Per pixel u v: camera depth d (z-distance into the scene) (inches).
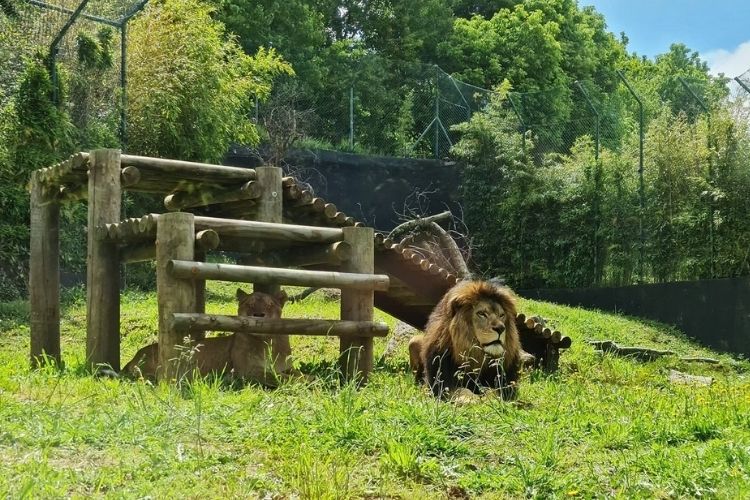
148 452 220.8
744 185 944.9
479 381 338.0
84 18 780.0
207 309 663.8
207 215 462.6
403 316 527.8
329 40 1615.4
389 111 1326.3
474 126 1182.9
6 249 714.2
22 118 706.8
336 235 383.6
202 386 298.8
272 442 237.5
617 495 207.0
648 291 973.2
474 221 1187.9
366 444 237.0
